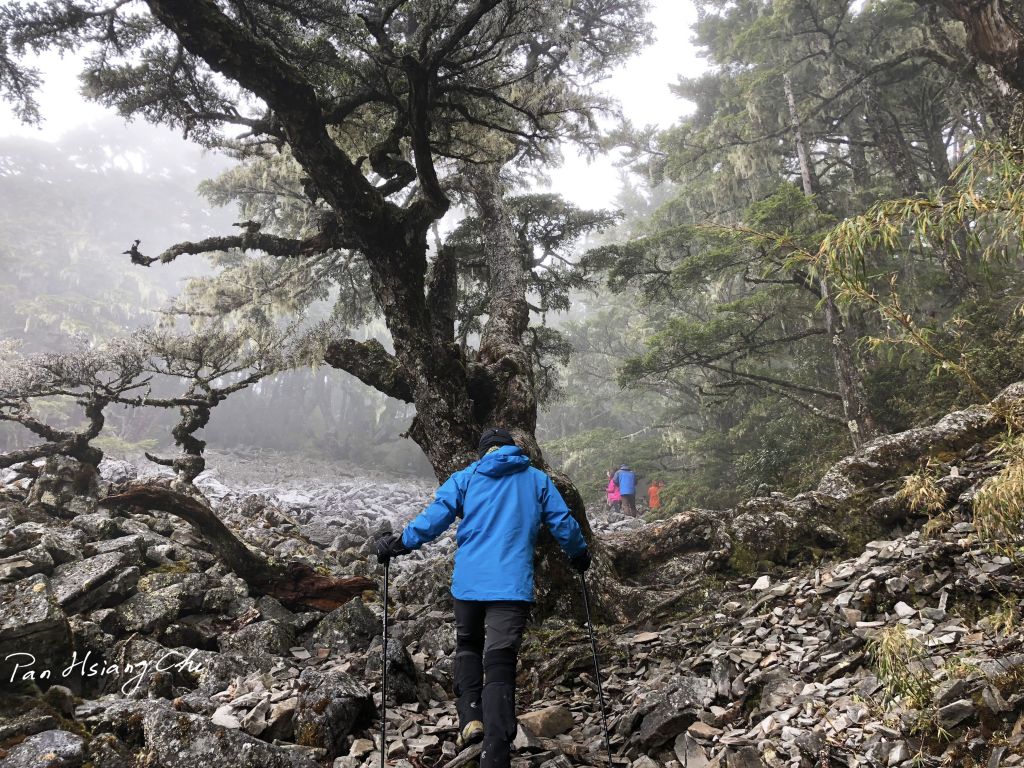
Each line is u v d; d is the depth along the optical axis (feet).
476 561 11.19
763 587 20.63
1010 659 11.06
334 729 12.29
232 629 18.81
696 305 79.61
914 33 58.03
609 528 58.95
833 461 47.34
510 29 24.63
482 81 27.40
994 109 42.29
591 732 13.58
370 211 23.73
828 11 59.57
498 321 33.86
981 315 40.88
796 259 12.82
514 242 39.01
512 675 10.56
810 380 60.70
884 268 45.06
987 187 10.27
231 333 29.89
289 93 21.21
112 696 13.75
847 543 22.11
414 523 11.62
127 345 27.86
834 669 13.29
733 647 15.85
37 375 26.99
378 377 28.84
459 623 11.53
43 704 11.39
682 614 20.65
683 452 79.66
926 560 15.92
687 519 26.23
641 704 13.41
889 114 60.13
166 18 19.56
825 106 61.05
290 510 48.85
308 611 22.41
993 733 9.83
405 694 15.01
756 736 11.76
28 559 17.62
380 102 28.40
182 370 29.04
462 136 29.50
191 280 42.39
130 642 15.80
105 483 28.17
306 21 24.88
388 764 11.79
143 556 22.29
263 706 12.89
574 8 42.68
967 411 24.81
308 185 25.38
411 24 31.73
